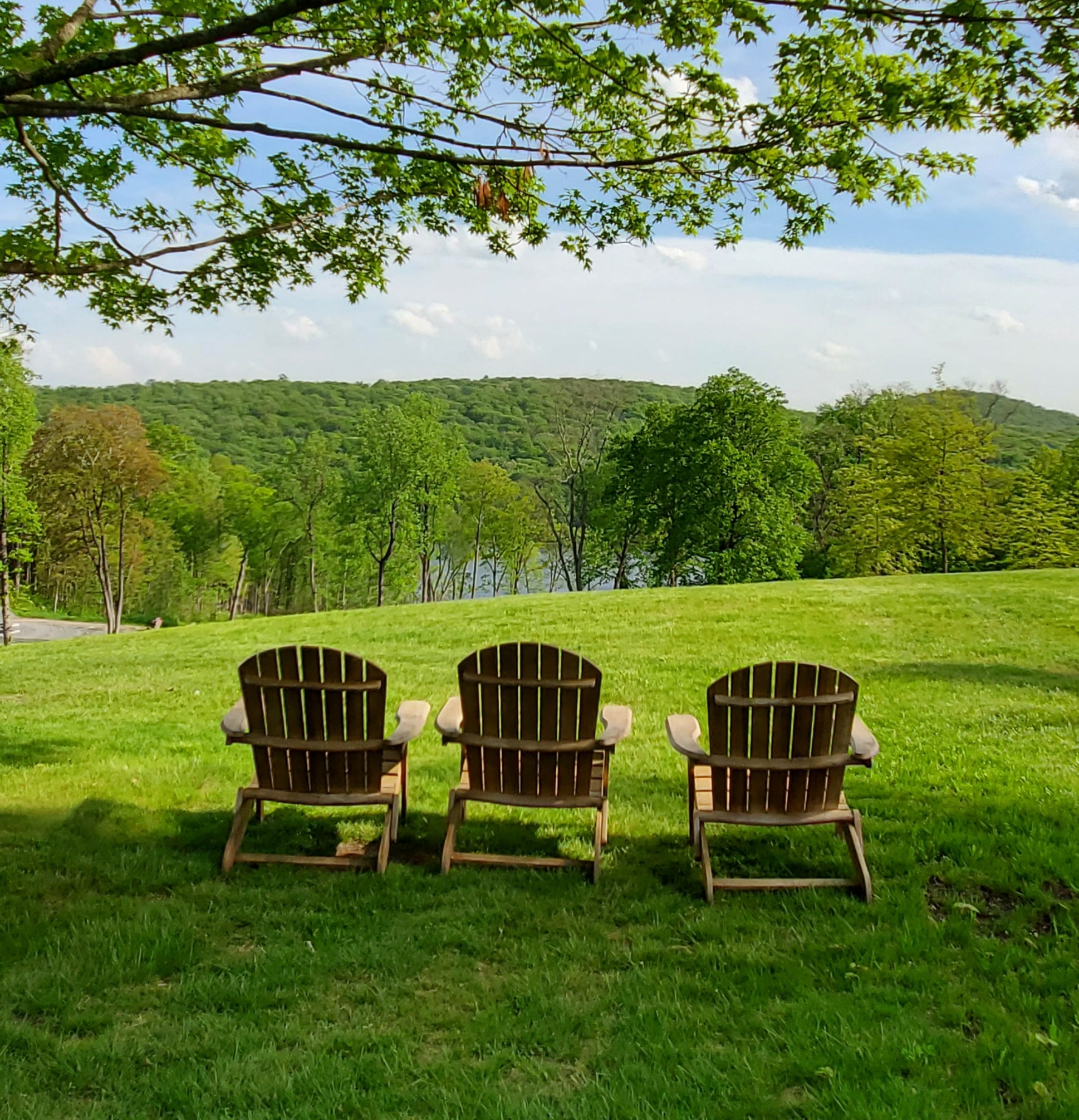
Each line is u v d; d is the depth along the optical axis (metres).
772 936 3.90
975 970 3.55
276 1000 3.39
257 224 7.02
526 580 61.78
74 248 6.80
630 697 9.60
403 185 6.78
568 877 4.56
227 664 12.79
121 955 3.69
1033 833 4.97
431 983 3.51
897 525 34.34
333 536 52.59
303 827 5.36
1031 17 4.53
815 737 4.27
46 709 9.94
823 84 5.25
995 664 11.05
